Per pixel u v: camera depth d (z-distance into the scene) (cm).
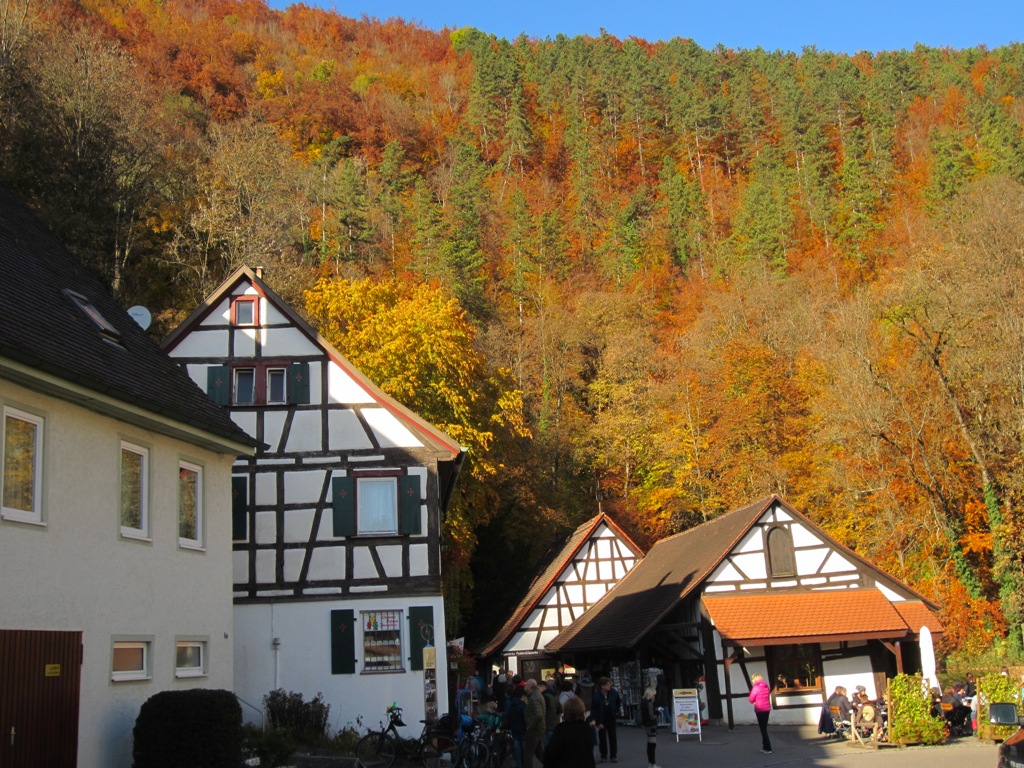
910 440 4012
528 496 4659
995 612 3803
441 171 8650
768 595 2938
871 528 4238
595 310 6569
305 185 6544
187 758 1362
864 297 4459
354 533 2352
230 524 1833
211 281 4166
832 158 8031
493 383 3775
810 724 2873
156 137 4359
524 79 10788
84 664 1355
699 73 10544
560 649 3538
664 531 5309
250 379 2458
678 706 2447
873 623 2834
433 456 2412
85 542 1385
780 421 4853
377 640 2306
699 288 6844
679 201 8119
